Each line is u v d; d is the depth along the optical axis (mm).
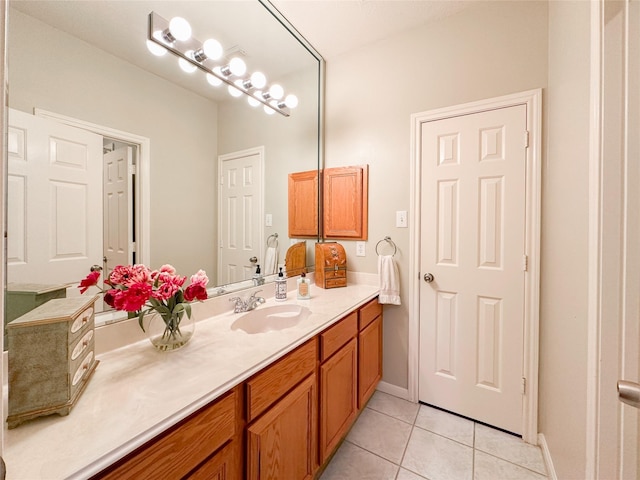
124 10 1151
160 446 688
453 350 1823
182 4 1380
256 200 1785
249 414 936
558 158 1333
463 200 1775
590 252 873
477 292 1742
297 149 2088
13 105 855
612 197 799
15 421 633
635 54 746
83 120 1031
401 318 2000
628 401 638
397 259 2008
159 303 1020
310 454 1226
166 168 1331
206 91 1504
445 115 1811
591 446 850
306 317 1476
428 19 1830
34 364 654
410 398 1962
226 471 860
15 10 860
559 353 1272
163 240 1323
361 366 1705
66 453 577
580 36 1021
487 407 1720
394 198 2010
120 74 1146
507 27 1636
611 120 795
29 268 881
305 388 1195
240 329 1327
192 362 951
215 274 1563
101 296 1068
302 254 2156
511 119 1632
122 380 837
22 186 871
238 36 1672
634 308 745
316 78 2238
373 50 2072
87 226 1041
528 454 1503
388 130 2023
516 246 1626
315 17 1810
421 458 1484
